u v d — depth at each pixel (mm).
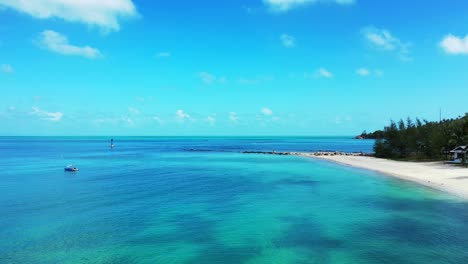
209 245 23672
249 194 41875
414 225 27359
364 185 47875
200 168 73812
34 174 62719
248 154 121625
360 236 25047
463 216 29656
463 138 74125
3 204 36312
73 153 130000
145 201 37750
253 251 22484
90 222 29250
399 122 91375
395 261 20406
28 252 22234
